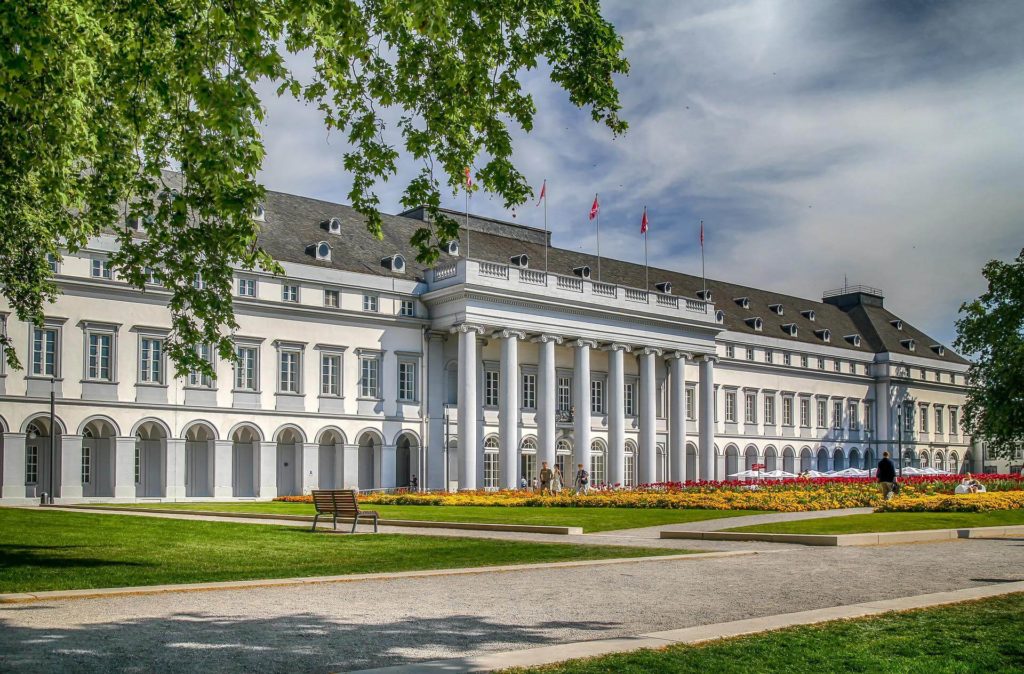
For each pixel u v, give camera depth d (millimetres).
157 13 17609
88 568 20141
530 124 21531
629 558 23625
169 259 22531
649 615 15023
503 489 67125
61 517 34094
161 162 22406
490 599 16609
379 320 71562
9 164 21609
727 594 17422
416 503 52844
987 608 14945
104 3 18281
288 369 67375
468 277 70438
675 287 97438
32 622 13680
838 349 110875
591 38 20516
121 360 60188
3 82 16078
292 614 14750
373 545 26578
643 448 81688
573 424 81125
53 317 57562
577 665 10680
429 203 21500
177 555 23125
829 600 16766
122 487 59719
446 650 12203
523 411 78812
